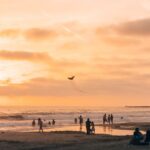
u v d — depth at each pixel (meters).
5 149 37.41
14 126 99.69
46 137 52.44
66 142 44.25
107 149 35.00
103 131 72.50
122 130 76.31
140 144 38.31
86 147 37.19
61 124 108.94
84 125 102.38
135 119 154.88
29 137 52.59
